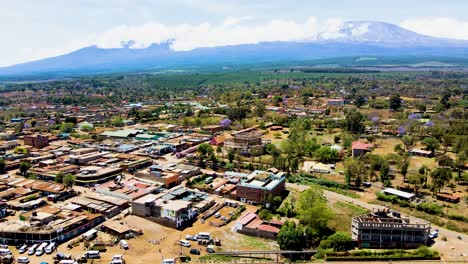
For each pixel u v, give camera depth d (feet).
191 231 632.38
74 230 609.83
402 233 586.86
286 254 564.71
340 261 548.31
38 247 559.38
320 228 622.13
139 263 530.68
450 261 542.57
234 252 559.38
